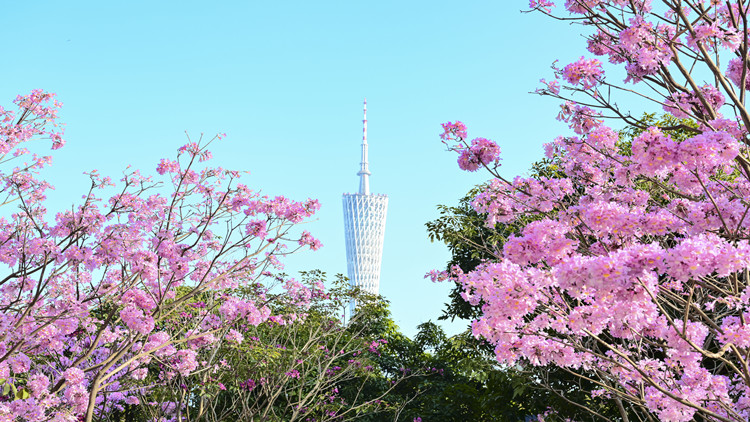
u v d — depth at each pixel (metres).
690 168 3.70
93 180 6.57
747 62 4.67
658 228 3.87
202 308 8.93
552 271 3.52
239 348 9.79
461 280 4.32
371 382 16.19
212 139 7.26
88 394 6.74
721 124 4.66
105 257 6.37
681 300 3.98
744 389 4.89
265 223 7.27
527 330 3.90
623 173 4.72
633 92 5.06
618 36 5.03
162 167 7.14
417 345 18.23
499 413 11.49
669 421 4.19
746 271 4.01
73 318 6.55
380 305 13.91
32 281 6.51
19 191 6.48
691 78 4.66
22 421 5.97
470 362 10.26
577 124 5.30
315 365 12.12
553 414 9.46
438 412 14.69
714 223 3.95
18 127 6.74
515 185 5.27
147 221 6.77
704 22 4.82
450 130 4.94
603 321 3.56
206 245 7.63
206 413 10.30
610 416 9.12
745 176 5.03
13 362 6.31
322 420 12.15
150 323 6.44
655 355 6.31
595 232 4.26
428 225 9.23
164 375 9.62
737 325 3.78
